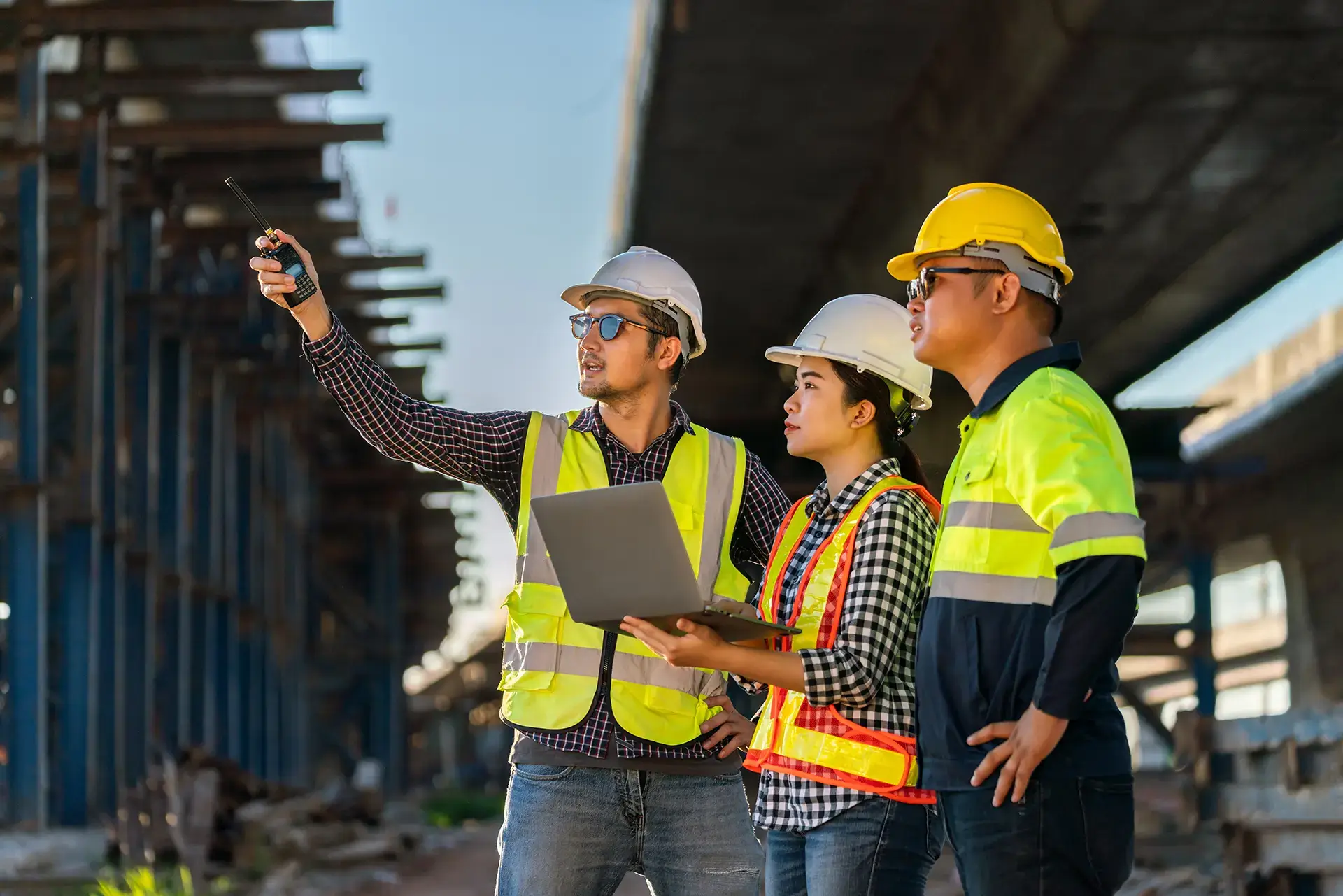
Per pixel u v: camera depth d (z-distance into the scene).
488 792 39.03
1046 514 2.88
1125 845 2.93
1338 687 37.94
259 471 27.05
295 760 29.72
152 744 19.80
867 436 3.70
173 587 21.64
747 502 4.14
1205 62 15.03
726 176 21.06
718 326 28.03
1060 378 3.01
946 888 10.95
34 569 14.64
